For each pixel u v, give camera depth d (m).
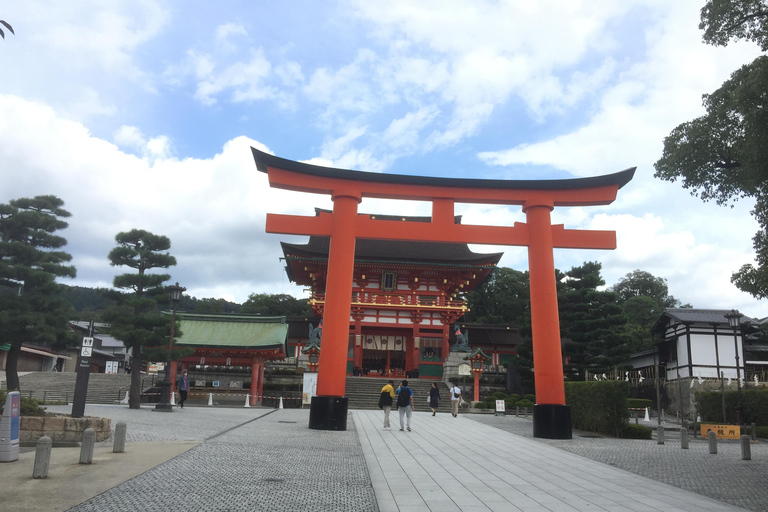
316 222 22.47
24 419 14.67
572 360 44.66
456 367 47.19
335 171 22.25
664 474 13.38
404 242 58.81
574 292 44.75
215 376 46.97
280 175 22.02
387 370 53.19
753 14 16.42
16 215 27.92
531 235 22.88
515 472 12.99
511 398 39.97
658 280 91.69
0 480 9.82
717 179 18.28
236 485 10.06
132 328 28.70
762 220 15.92
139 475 10.53
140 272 29.94
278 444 16.20
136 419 21.86
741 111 14.48
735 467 14.62
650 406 44.28
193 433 18.00
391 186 22.72
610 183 22.72
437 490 10.52
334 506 8.89
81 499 8.57
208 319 43.94
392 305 52.53
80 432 14.73
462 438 20.16
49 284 27.34
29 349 60.66
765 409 27.16
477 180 22.66
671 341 49.25
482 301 83.81
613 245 23.08
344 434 19.73
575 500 10.00
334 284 21.80
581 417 25.72
